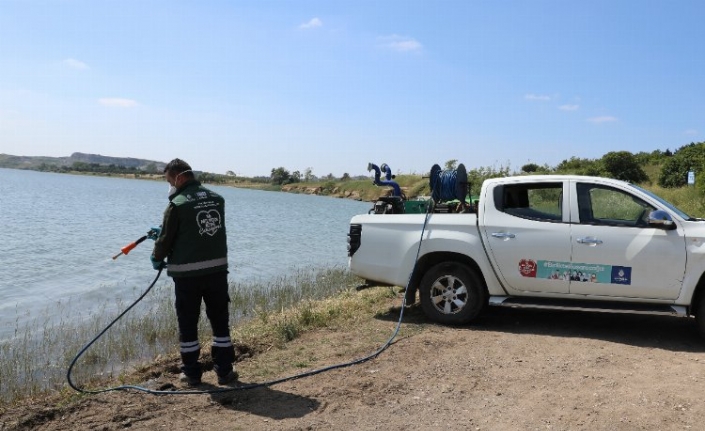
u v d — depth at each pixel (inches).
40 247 764.6
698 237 253.8
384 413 185.3
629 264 261.9
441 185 336.8
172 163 208.7
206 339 298.4
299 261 706.2
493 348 251.4
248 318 375.9
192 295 207.2
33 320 377.1
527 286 278.8
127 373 256.2
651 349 249.9
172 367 251.3
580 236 269.3
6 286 497.0
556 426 173.6
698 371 218.7
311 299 413.1
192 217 203.3
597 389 201.8
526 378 214.4
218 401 197.0
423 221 298.4
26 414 186.4
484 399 195.6
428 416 182.5
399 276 299.4
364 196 3708.2
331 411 187.3
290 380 217.0
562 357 238.2
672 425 171.8
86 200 2162.9
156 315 381.4
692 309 259.6
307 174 5664.4
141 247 797.2
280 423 178.2
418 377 217.2
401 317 290.7
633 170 1651.1
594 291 268.5
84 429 176.4
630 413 180.9
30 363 276.1
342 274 560.4
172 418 183.0
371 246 306.0
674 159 1501.0
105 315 391.2
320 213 1908.2
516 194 286.8
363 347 256.7
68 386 239.1
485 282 287.4
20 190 2839.6
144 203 2084.2
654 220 255.0
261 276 583.2
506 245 279.9
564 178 280.8
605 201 272.7
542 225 275.9
